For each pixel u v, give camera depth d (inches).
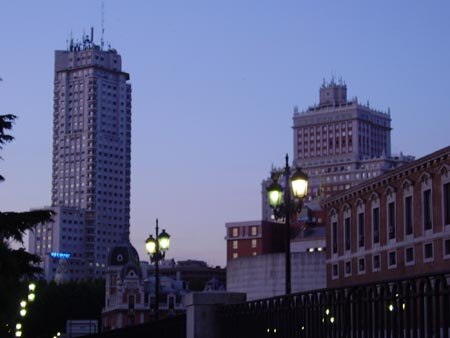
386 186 3981.3
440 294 666.8
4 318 2036.2
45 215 1758.1
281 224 7509.8
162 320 1601.9
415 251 3690.9
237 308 1193.4
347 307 855.1
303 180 1311.5
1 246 1761.8
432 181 3565.5
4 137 1801.2
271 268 4975.4
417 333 711.7
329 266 4640.8
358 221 4291.3
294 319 999.6
